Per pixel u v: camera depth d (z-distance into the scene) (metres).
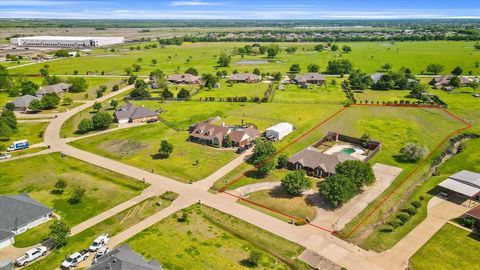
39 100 170.62
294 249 71.81
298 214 83.62
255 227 78.75
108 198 91.56
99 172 105.94
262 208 86.31
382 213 83.88
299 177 89.81
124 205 88.12
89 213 85.00
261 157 107.38
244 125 141.12
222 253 70.12
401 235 76.75
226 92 199.25
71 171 106.88
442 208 86.62
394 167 106.12
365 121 146.75
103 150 122.62
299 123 145.62
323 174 100.62
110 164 111.44
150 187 96.81
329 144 125.38
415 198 91.12
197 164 109.88
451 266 67.31
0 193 94.00
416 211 85.00
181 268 65.50
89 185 98.06
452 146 123.38
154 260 63.84
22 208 81.19
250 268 66.06
